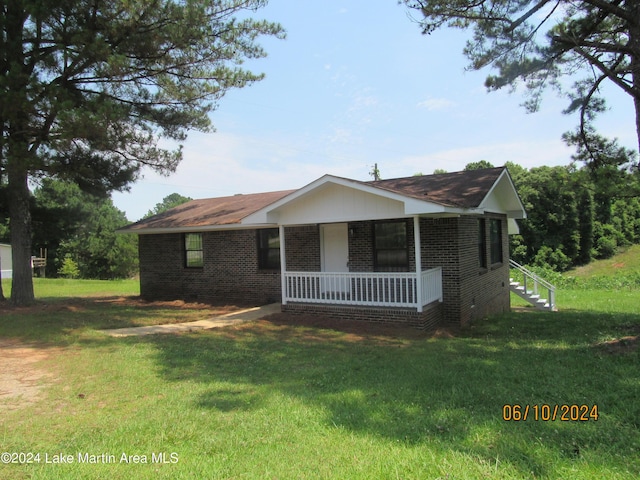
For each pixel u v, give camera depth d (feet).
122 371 21.70
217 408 16.39
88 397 17.95
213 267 53.36
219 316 40.88
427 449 12.42
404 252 40.29
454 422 14.38
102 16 39.91
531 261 128.88
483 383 18.62
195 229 51.62
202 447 13.03
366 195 36.01
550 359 22.75
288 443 13.21
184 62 44.60
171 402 17.19
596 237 136.87
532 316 44.29
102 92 43.98
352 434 13.70
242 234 51.19
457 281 37.29
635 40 26.23
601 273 122.21
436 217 37.70
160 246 57.72
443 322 37.81
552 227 131.34
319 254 46.06
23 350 26.58
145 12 39.68
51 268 165.89
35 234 65.51
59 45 40.19
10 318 37.76
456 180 41.65
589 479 10.57
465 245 39.27
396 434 13.58
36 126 39.27
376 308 35.81
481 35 31.01
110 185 50.24
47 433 14.29
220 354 25.35
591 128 33.27
